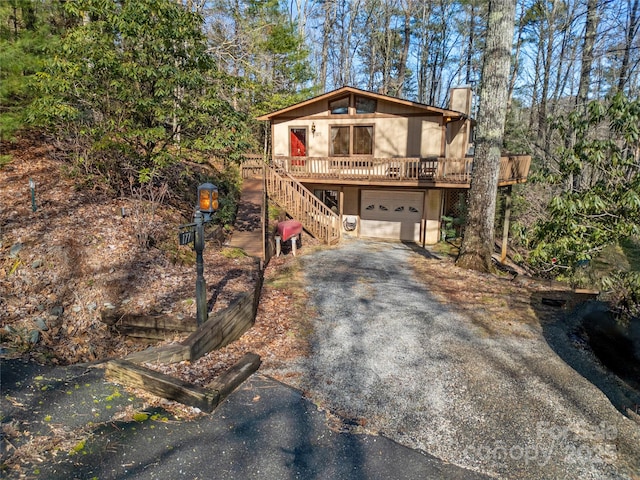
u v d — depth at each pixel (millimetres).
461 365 5438
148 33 8164
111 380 4465
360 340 6145
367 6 32625
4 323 5176
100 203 8602
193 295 6387
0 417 3600
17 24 9094
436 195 14938
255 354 5320
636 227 6676
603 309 6727
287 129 15922
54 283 6023
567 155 7965
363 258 11805
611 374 5305
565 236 7855
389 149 14734
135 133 8211
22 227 6891
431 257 12406
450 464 3643
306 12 31953
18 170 8836
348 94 14844
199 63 9367
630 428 4230
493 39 9430
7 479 2965
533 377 5176
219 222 11148
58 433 3529
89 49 7879
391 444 3867
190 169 12570
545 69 22562
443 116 13906
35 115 8008
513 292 8539
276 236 11453
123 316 5578
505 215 13164
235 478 3279
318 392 4715
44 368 4559
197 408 4148
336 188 15961
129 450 3439
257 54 19234
